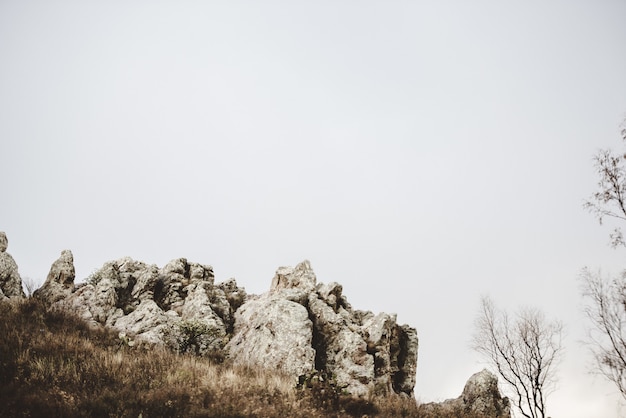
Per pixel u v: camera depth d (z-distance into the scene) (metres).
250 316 27.42
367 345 24.61
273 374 18.20
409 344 27.67
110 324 22.83
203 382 12.80
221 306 28.95
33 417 8.74
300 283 30.00
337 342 23.95
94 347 15.52
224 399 11.48
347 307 31.08
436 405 21.61
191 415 10.12
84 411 9.31
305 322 23.22
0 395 9.38
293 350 21.22
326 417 13.35
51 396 9.78
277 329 22.64
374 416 15.36
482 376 23.67
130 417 9.53
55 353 13.12
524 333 21.97
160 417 9.84
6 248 24.78
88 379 11.55
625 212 12.08
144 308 24.52
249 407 11.38
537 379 20.62
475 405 22.27
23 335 14.36
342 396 15.66
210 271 33.97
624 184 12.04
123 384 11.72
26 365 11.45
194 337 22.53
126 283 28.66
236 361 21.66
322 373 17.09
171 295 28.69
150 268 29.72
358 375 21.52
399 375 26.28
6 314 17.06
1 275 22.11
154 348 18.83
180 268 31.70
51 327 17.53
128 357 15.10
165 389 11.52
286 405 12.57
